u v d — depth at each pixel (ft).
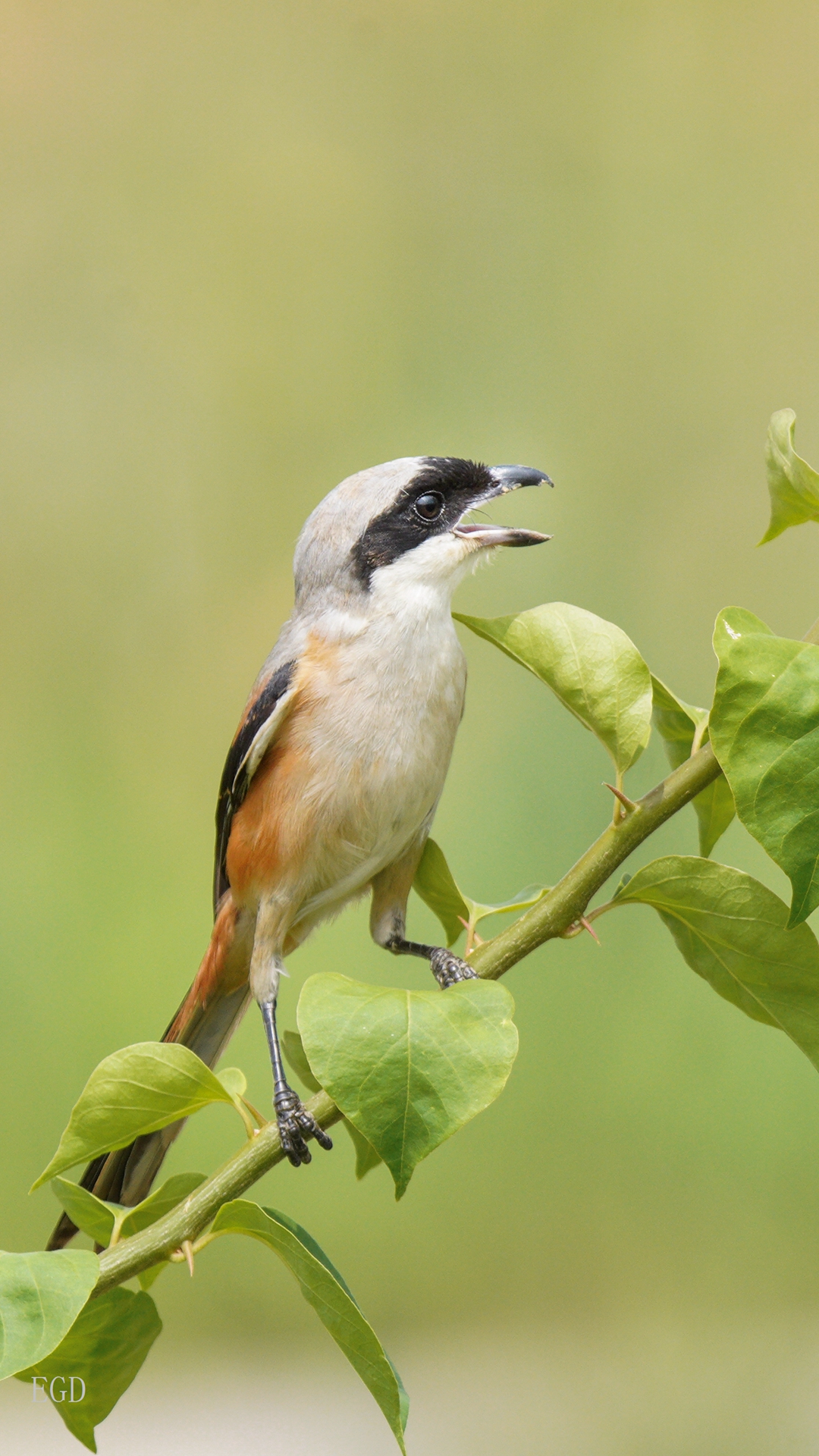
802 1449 27.17
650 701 12.22
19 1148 31.55
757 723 10.43
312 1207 32.71
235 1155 11.63
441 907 15.47
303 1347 32.42
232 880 19.38
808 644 10.69
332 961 33.30
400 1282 32.55
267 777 18.83
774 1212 32.09
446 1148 33.09
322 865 18.88
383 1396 10.21
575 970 33.40
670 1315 31.76
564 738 35.40
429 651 18.88
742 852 32.99
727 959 12.16
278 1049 18.12
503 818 34.60
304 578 19.63
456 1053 10.14
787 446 11.86
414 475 19.31
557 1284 32.35
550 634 12.53
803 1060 32.48
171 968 34.27
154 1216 12.44
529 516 41.09
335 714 18.52
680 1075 32.63
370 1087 10.06
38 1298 10.02
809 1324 31.24
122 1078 11.63
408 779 18.67
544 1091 32.91
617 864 12.10
